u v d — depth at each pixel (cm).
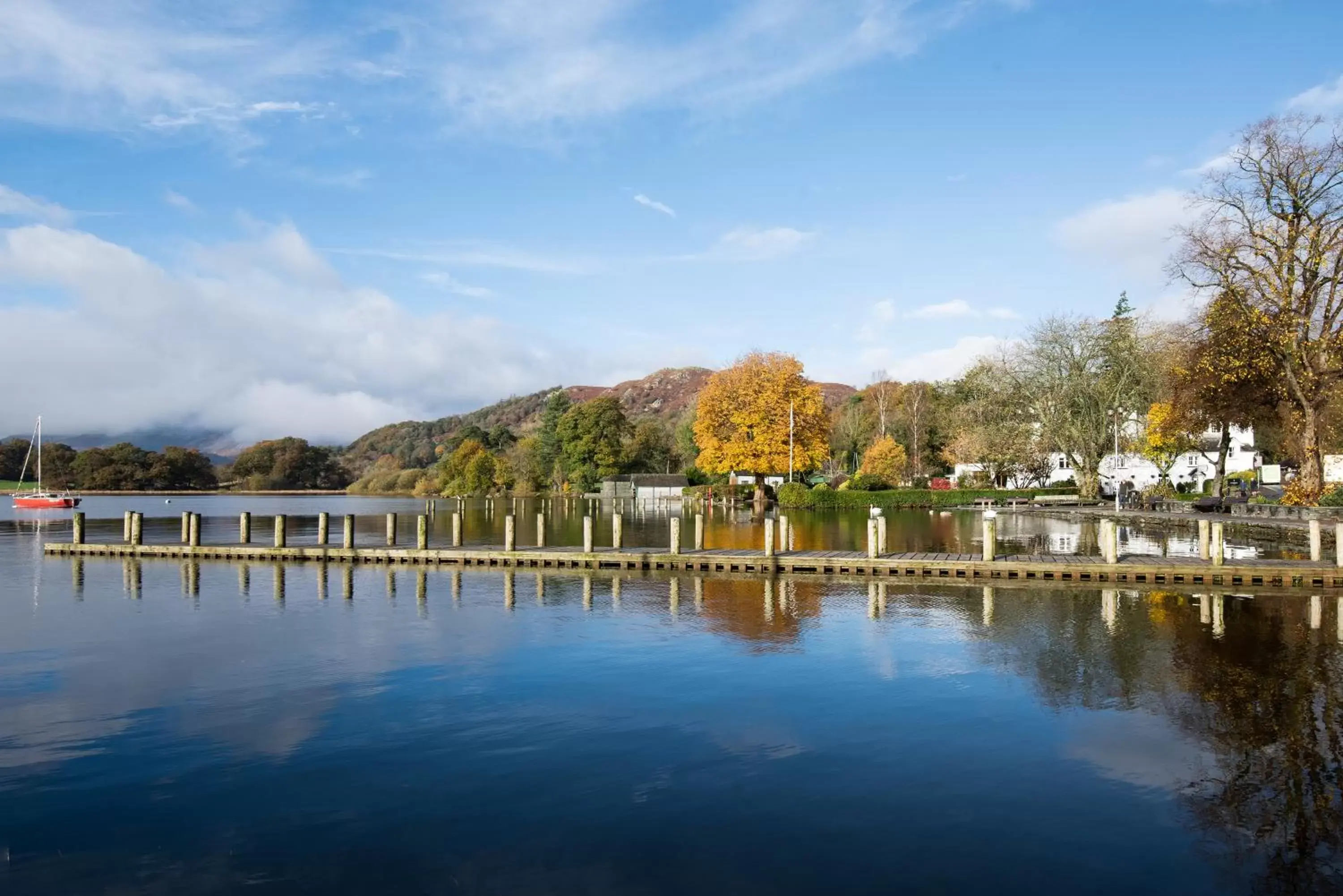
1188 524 4484
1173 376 4781
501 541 4181
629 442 13175
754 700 1250
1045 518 6000
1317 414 4059
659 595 2288
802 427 7481
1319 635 1708
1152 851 777
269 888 726
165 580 2688
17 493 10994
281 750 1051
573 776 959
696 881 725
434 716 1182
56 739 1098
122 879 746
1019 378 7325
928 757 1009
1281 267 3841
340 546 3328
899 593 2312
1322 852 775
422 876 741
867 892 705
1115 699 1249
